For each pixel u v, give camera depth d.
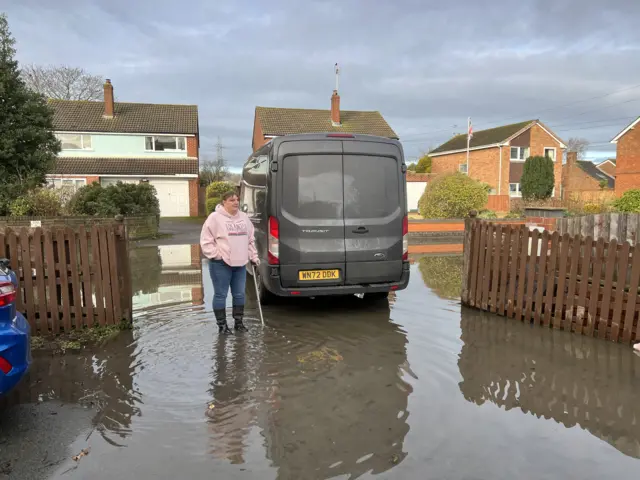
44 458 2.91
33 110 15.65
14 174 15.24
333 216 5.98
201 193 34.31
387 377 4.18
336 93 33.56
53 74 41.50
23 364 3.27
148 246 14.77
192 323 5.83
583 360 4.54
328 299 7.19
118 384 4.01
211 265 5.51
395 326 5.73
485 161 37.09
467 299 6.71
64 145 30.56
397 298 7.22
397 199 6.27
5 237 5.21
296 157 5.89
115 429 3.26
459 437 3.16
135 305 6.77
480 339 5.21
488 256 6.34
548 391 3.88
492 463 2.85
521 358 4.62
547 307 5.65
